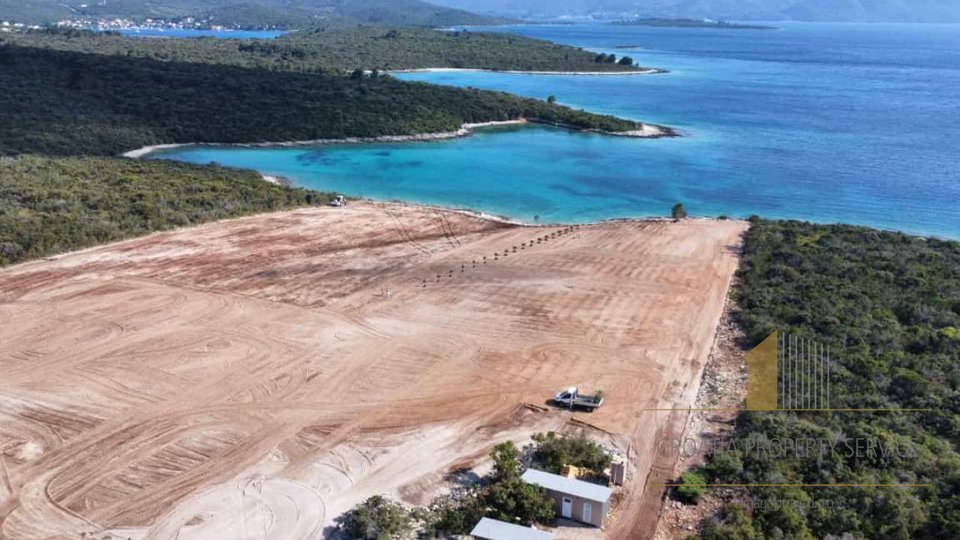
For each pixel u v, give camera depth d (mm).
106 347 38094
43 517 25406
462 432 31297
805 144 108938
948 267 53469
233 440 30219
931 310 43750
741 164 95500
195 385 34469
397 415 32469
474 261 53875
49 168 71812
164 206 63375
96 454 29078
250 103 112000
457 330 41344
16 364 36094
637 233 62594
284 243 57156
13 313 41969
